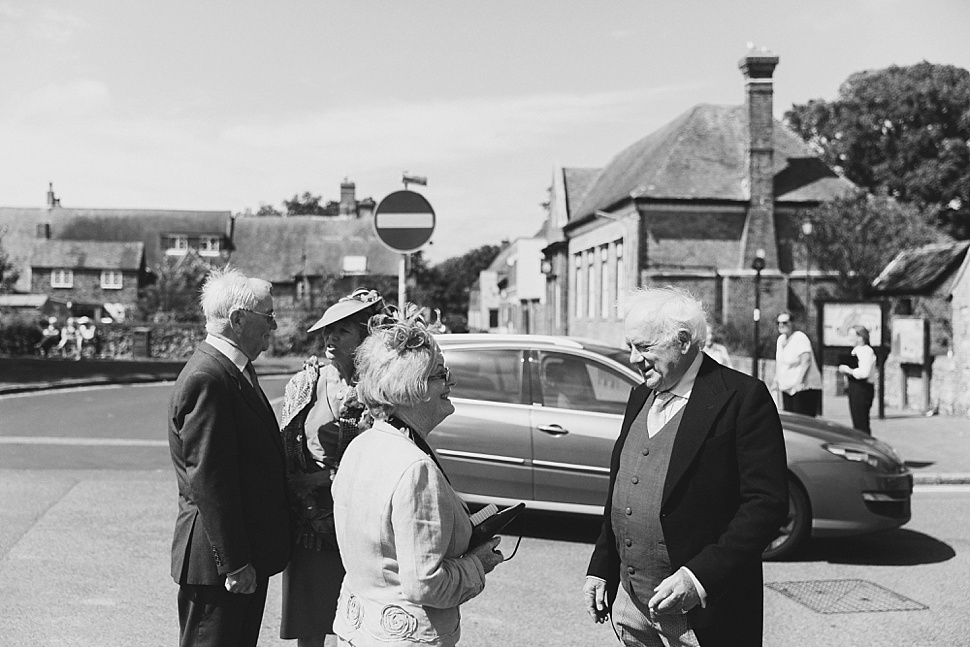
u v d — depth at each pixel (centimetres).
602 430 770
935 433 1529
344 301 427
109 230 7475
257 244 7325
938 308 2662
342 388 421
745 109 3403
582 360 802
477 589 283
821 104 5522
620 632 357
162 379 2784
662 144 3619
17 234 7312
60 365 3130
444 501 277
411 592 269
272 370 3462
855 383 1288
